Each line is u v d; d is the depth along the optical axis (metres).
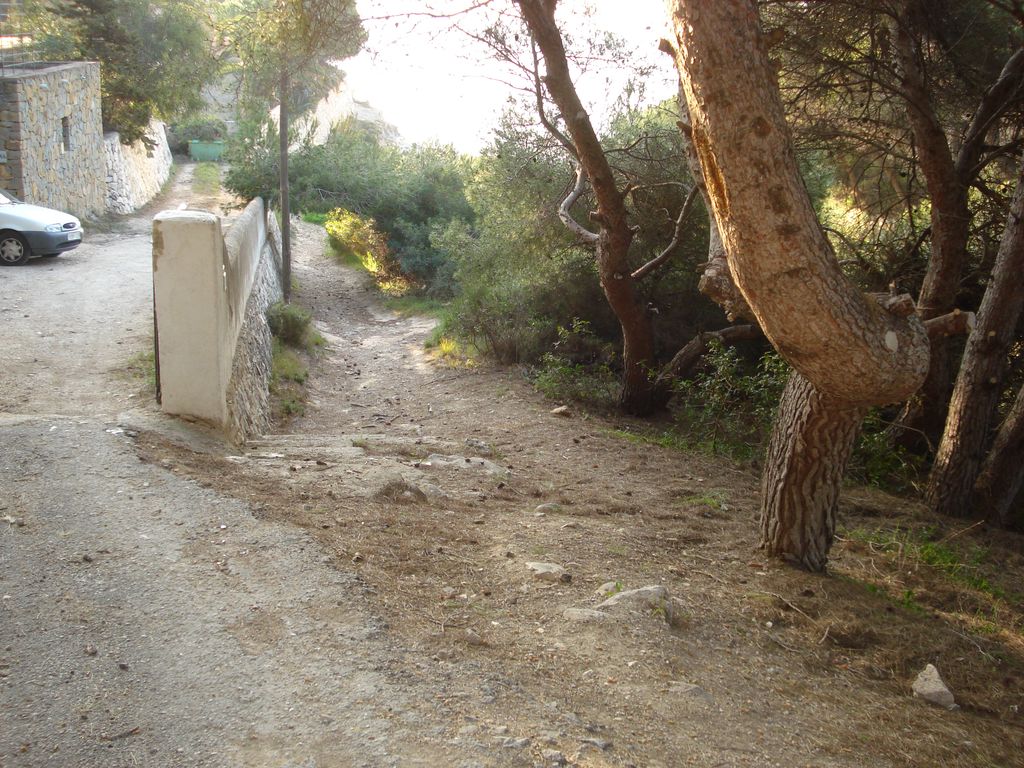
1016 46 10.23
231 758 3.09
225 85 43.97
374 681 3.63
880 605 5.56
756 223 3.93
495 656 4.07
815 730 3.93
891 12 9.20
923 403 11.18
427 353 17.22
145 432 6.76
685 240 15.64
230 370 8.56
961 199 10.17
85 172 23.81
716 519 7.22
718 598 5.31
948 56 10.20
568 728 3.51
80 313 11.51
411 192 24.89
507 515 6.57
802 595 5.50
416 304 22.84
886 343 4.30
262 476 6.37
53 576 4.38
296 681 3.60
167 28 31.09
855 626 5.12
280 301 18.28
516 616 4.59
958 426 9.31
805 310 4.12
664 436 11.21
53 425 6.55
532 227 16.23
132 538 4.89
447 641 4.14
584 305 16.55
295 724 3.30
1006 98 9.93
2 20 29.22
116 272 14.97
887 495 9.65
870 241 13.58
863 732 3.99
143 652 3.76
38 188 19.80
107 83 29.98
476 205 18.16
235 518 5.31
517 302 16.22
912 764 3.76
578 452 9.76
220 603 4.23
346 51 10.32
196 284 7.10
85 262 15.93
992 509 9.46
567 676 3.99
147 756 3.08
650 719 3.72
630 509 7.24
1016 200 8.92
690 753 3.51
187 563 4.65
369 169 24.80
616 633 4.45
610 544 6.05
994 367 9.16
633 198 15.55
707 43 3.65
